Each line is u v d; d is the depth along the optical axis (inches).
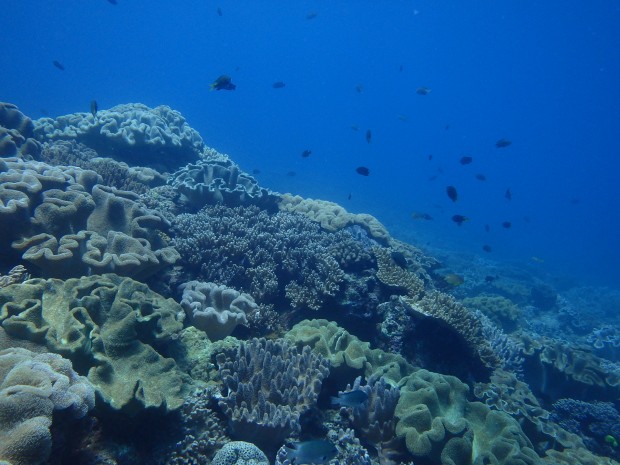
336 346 83.8
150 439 58.4
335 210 151.6
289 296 99.6
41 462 39.4
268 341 75.7
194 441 60.6
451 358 100.0
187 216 108.1
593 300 392.5
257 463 58.5
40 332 54.6
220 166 132.4
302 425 71.4
